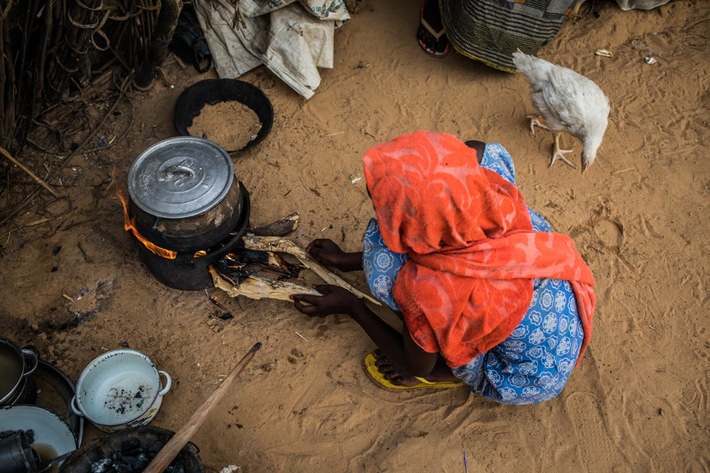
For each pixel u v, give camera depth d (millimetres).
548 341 2146
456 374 2457
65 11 2904
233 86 3445
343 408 2707
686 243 3311
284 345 2840
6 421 2322
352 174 3391
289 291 2807
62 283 2889
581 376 2867
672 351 2975
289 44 3461
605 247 3283
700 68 3984
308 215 3225
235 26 3480
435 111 3688
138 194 2475
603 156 3596
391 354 2488
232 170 2582
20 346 2723
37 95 3123
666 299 3127
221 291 2943
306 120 3557
